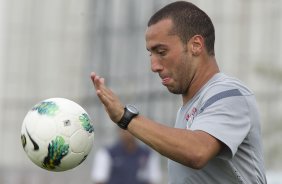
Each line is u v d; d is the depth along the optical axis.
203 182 15.73
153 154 36.47
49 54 58.44
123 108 14.73
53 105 15.87
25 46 59.69
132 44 54.16
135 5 54.22
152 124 14.59
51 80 58.22
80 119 15.88
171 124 50.41
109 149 36.25
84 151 15.94
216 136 14.71
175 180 16.25
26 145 15.77
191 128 15.12
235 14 49.34
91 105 55.06
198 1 49.88
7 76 59.06
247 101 15.38
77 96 56.72
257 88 47.34
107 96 14.73
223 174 15.52
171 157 14.48
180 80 15.88
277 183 31.44
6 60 59.50
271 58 48.19
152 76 52.09
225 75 15.98
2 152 57.16
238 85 15.58
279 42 48.19
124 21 54.75
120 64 54.19
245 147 15.52
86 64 56.78
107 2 55.81
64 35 58.06
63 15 58.06
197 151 14.36
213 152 14.64
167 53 15.67
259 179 15.88
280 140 44.25
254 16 49.03
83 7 57.28
